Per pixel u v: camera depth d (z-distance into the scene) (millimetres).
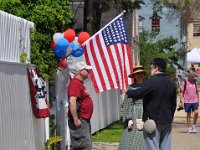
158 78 18453
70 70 24672
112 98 38812
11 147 16766
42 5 22562
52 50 22562
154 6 44062
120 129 35281
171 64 77438
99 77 25125
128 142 19297
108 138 30656
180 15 51250
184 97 34969
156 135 18375
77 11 51344
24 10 22188
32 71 20000
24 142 18359
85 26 41344
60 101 23969
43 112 20109
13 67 17469
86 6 41219
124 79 25266
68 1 24359
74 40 23984
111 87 25219
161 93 18344
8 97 16766
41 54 21703
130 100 19469
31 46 20984
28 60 19984
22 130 18188
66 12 24062
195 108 34844
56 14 22812
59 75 23922
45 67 21672
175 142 29766
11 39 18031
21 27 19328
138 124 19047
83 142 20266
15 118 17375
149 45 76438
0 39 16750
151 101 18422
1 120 15867
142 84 19000
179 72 68312
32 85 19703
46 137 22047
